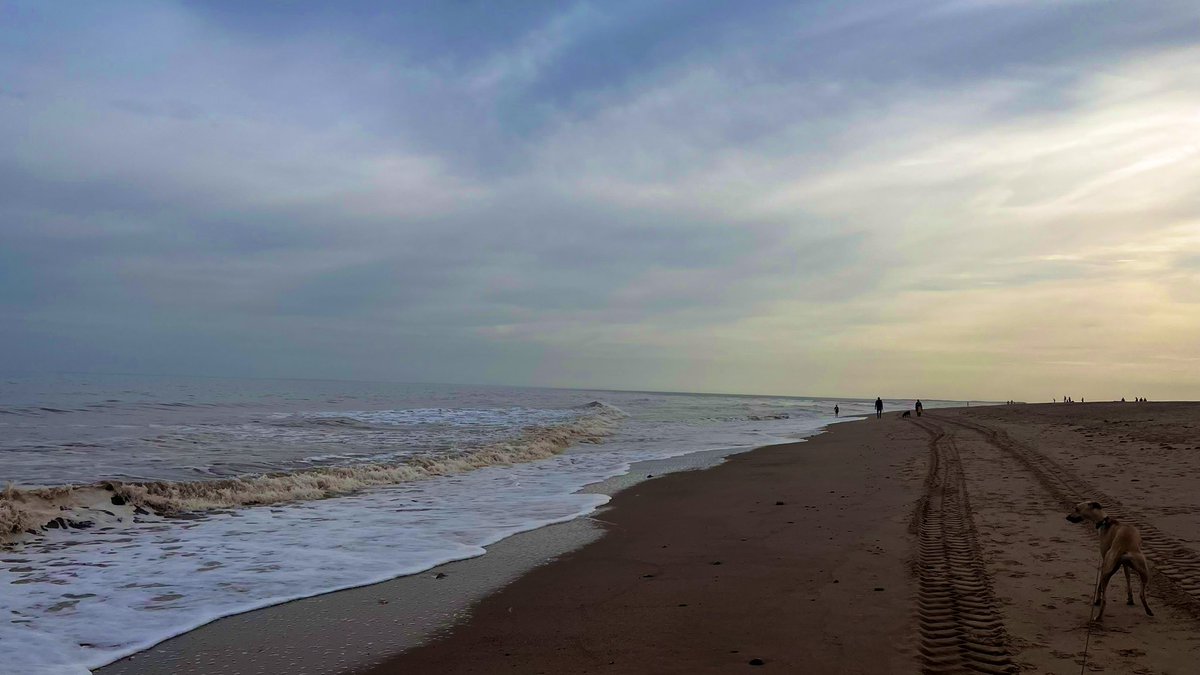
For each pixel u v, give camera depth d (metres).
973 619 5.55
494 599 6.80
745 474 16.36
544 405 55.88
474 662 5.18
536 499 12.97
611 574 7.66
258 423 28.94
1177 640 4.90
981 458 16.30
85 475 14.12
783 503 11.95
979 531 8.59
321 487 13.76
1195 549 7.16
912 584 6.64
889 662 4.80
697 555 8.39
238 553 8.72
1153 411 32.09
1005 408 53.31
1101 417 28.77
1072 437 20.19
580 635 5.69
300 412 37.38
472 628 5.96
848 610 5.97
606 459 20.30
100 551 8.80
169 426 26.12
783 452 21.98
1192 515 8.72
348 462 17.47
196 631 5.96
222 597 6.90
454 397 70.19
